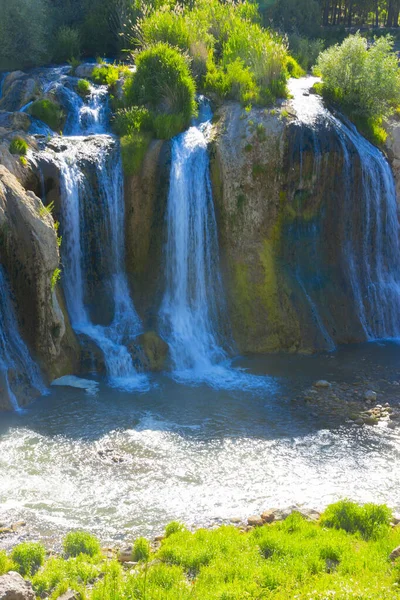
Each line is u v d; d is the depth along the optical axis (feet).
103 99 82.07
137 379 58.85
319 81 90.07
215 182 70.08
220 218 70.08
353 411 52.70
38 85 83.25
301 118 73.87
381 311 73.41
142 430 48.62
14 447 45.57
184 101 77.82
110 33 103.86
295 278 69.82
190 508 38.50
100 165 67.41
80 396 54.44
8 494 39.70
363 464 44.19
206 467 43.55
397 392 56.65
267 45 86.07
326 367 62.34
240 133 71.87
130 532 35.91
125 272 68.69
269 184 70.23
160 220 68.69
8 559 31.89
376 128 79.87
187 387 57.41
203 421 50.52
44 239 55.06
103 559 32.58
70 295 64.85
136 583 28.84
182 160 69.62
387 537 33.42
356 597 26.61
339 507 35.83
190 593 27.86
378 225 75.46
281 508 37.47
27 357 55.21
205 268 69.51
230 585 28.55
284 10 127.44
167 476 42.27
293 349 66.44
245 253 69.41
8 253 54.49
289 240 71.05
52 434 47.67
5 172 57.52
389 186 76.02
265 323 67.21
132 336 62.69
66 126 78.38
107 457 44.55
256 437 48.01
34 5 96.84
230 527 35.45
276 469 43.37
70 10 107.86
